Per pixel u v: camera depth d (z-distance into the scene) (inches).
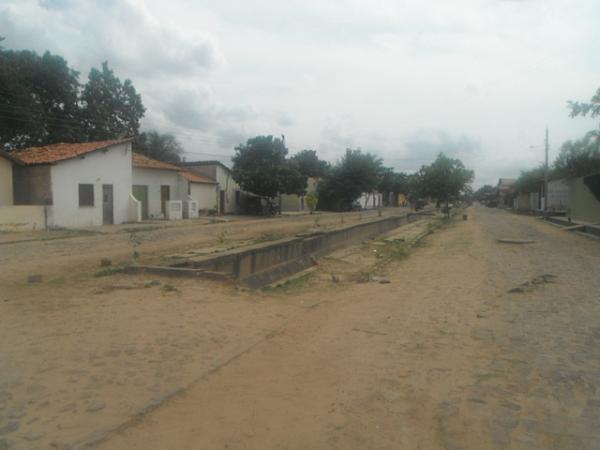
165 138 2224.4
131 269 387.5
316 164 2787.9
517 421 153.5
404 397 171.6
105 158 1051.9
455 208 3129.9
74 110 1572.3
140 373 185.3
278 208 1836.9
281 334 250.4
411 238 965.2
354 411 159.6
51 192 931.3
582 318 291.3
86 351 207.0
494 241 869.2
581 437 143.3
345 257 654.5
